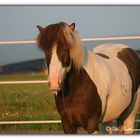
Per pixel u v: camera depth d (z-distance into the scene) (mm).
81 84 7938
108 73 8500
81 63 7875
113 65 8906
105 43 10609
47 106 13828
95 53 8938
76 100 7938
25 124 12320
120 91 8766
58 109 8195
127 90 9055
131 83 9320
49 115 13305
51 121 11016
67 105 8000
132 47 10828
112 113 8797
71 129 8156
